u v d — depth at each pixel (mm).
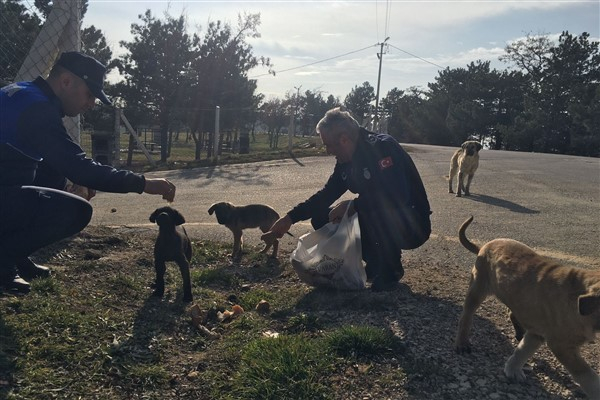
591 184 13773
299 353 3498
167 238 4598
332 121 4926
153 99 25688
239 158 20328
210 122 26641
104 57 25266
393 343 3758
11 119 3619
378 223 4938
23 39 8938
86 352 3445
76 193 5512
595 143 45750
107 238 6352
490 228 8086
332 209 5324
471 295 3836
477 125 60344
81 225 4133
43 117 3650
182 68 26016
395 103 84250
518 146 53062
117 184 3863
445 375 3447
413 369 3484
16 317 3752
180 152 36375
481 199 11062
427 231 5156
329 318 4344
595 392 3084
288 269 5805
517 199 11094
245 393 3152
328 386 3277
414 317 4355
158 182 4066
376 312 4473
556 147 51250
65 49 6289
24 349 3357
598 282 2971
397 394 3240
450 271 5805
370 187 4895
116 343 3621
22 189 3768
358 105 92938
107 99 4062
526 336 3447
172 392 3193
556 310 3154
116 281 4859
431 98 68375
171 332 3967
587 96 47938
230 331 4086
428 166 17969
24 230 3857
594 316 2900
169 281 5148
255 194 11617
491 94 60688
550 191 12344
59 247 5742
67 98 3934
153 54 25344
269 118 45875
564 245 7066
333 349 3664
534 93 54969
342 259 4949
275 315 4414
